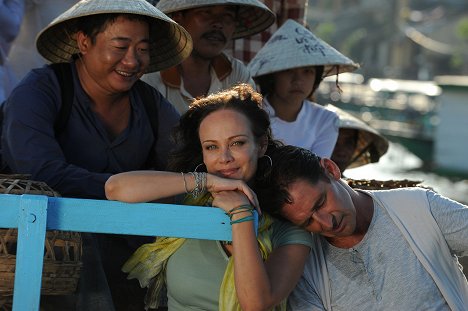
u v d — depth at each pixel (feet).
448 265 10.21
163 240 10.19
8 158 11.39
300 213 9.68
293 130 16.21
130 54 11.23
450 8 230.89
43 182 10.21
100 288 10.47
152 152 12.28
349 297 10.22
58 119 11.51
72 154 11.68
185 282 9.89
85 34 11.34
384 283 10.11
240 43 19.76
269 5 20.20
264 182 9.77
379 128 66.44
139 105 11.98
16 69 17.92
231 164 9.59
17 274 8.96
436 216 10.28
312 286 10.37
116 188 9.26
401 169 57.72
